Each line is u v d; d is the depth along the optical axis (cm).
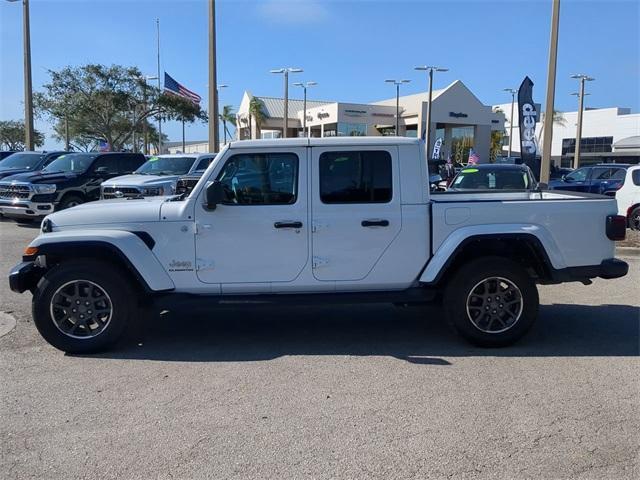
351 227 547
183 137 5228
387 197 550
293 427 394
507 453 359
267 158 545
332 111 5953
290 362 521
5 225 1523
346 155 547
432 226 550
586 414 412
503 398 439
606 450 362
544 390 454
